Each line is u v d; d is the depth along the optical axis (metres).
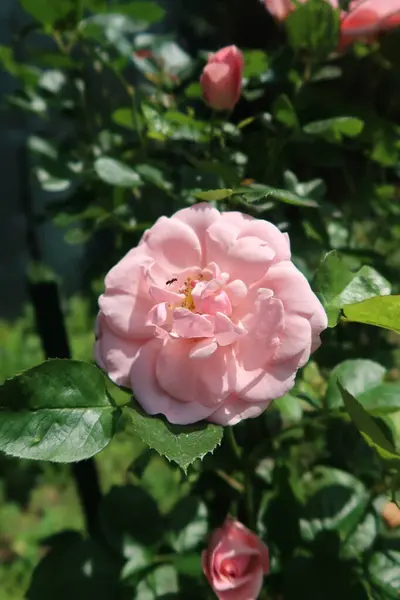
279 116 0.24
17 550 0.59
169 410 0.16
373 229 0.32
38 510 0.65
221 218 0.18
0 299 1.06
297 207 0.26
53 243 0.83
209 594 0.25
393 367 0.31
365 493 0.25
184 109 0.29
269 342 0.16
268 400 0.16
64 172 0.30
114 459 0.66
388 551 0.23
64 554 0.25
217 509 0.27
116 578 0.25
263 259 0.17
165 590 0.25
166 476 0.60
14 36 0.31
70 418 0.17
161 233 0.18
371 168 0.28
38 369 0.16
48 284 0.32
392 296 0.18
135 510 0.26
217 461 0.25
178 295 0.17
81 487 0.34
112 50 0.30
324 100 0.27
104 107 0.31
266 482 0.27
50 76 0.31
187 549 0.25
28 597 0.24
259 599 0.25
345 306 0.19
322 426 0.27
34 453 0.16
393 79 0.27
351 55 0.27
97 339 0.17
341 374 0.22
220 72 0.22
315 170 0.28
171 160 0.28
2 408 0.16
